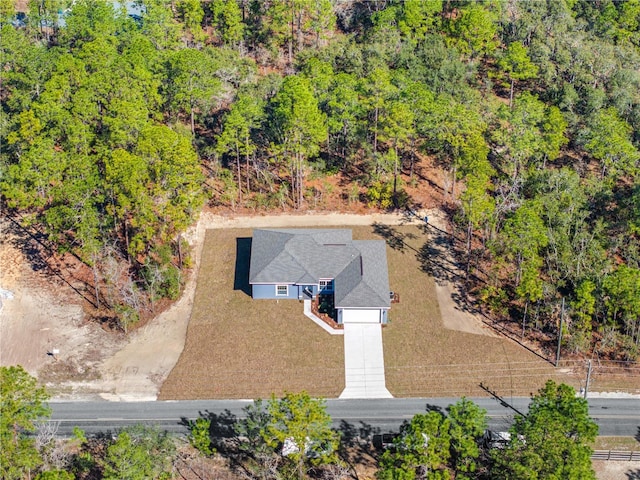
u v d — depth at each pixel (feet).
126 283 256.93
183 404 221.25
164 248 266.98
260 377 229.66
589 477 168.35
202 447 201.77
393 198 298.76
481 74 369.09
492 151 315.58
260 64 370.53
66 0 385.29
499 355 238.27
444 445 179.42
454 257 274.98
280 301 256.73
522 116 300.20
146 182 253.24
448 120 297.12
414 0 368.48
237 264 271.69
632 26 395.34
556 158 318.86
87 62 319.06
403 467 178.50
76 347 240.53
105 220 255.50
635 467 204.44
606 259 260.21
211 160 314.14
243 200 299.58
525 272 243.81
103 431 211.20
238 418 216.54
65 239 278.05
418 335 244.63
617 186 302.04
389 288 256.52
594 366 235.40
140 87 299.79
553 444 173.37
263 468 200.54
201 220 290.15
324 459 190.29
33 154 260.01
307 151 289.12
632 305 230.68
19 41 336.90
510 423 214.69
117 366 233.76
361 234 284.82
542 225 257.14
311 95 290.97
